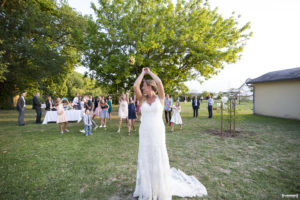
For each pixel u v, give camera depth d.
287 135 5.92
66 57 15.88
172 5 8.80
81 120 10.57
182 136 5.83
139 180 2.20
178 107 6.82
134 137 5.76
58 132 6.65
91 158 3.71
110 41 8.84
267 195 2.27
